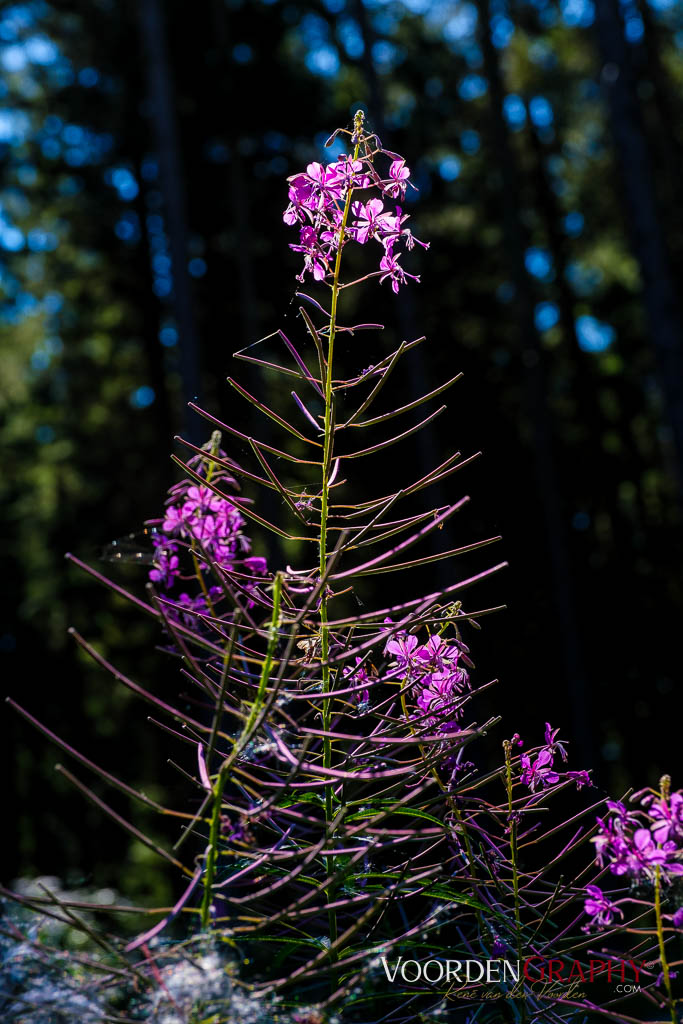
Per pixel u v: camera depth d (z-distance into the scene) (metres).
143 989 1.37
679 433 12.95
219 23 18.48
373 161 1.85
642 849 1.53
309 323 1.74
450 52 20.45
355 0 16.88
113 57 18.97
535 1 20.34
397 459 13.70
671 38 21.80
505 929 1.77
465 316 21.36
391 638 1.90
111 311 20.47
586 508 21.42
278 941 1.60
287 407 15.38
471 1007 1.79
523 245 17.95
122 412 20.64
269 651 1.53
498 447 19.08
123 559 1.91
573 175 22.72
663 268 13.28
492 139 19.33
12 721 21.06
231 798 1.69
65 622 20.38
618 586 20.77
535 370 17.39
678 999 1.60
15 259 20.11
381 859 1.99
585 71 20.98
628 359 22.86
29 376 21.78
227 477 1.89
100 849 19.89
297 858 1.67
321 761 1.87
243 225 17.66
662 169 20.92
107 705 21.50
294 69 19.72
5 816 20.55
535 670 17.39
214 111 18.61
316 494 1.83
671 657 20.53
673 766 19.77
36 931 1.42
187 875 1.44
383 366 1.71
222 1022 1.33
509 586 18.09
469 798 1.85
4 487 21.58
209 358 18.36
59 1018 1.34
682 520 13.05
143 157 19.70
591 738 15.56
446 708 1.75
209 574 1.99
